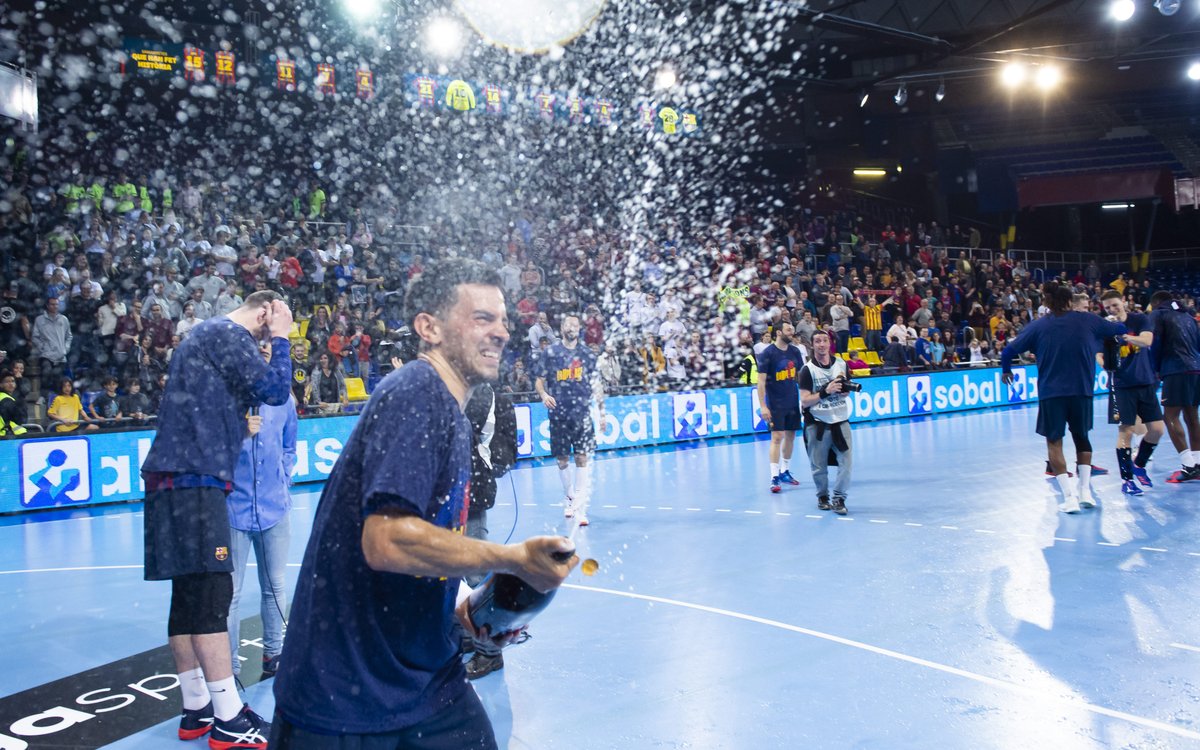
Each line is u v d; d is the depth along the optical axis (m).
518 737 3.07
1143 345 7.09
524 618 1.72
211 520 3.02
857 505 7.61
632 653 3.92
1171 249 30.81
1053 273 28.73
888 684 3.43
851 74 25.05
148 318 11.24
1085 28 24.25
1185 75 27.27
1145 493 7.51
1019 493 7.86
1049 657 3.66
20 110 10.77
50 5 14.16
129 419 9.77
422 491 1.52
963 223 29.25
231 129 16.23
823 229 21.94
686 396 13.91
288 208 16.81
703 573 5.35
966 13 22.59
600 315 14.64
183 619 3.07
